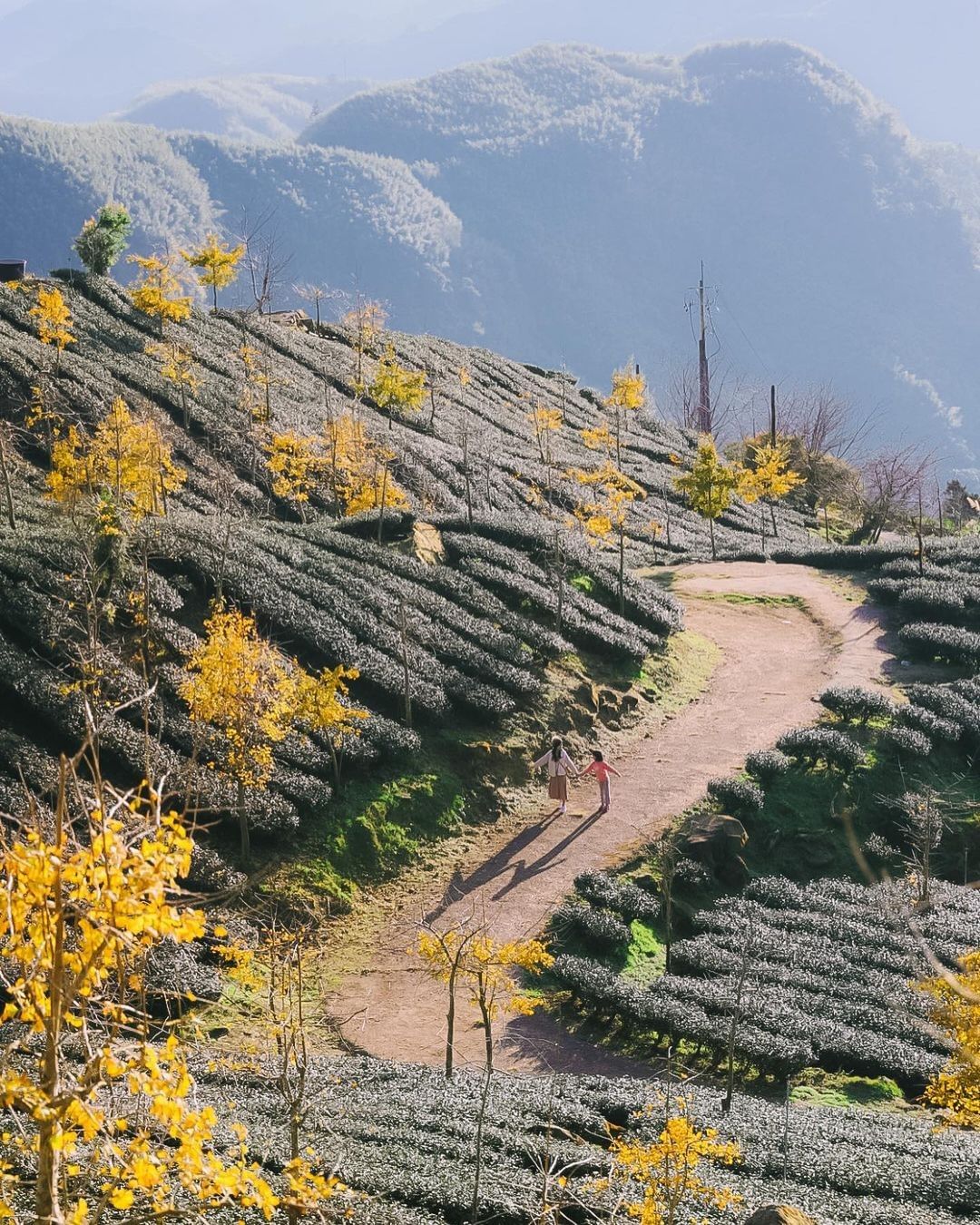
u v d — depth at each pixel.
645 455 95.38
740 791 38.19
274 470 59.59
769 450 82.56
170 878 7.66
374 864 34.22
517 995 29.70
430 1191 18.06
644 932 32.81
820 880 36.53
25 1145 9.43
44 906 7.42
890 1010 29.08
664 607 53.03
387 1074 24.31
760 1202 18.64
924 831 32.94
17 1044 7.94
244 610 41.19
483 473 73.62
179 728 34.91
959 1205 19.77
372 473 60.97
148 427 49.19
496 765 39.16
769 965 31.14
